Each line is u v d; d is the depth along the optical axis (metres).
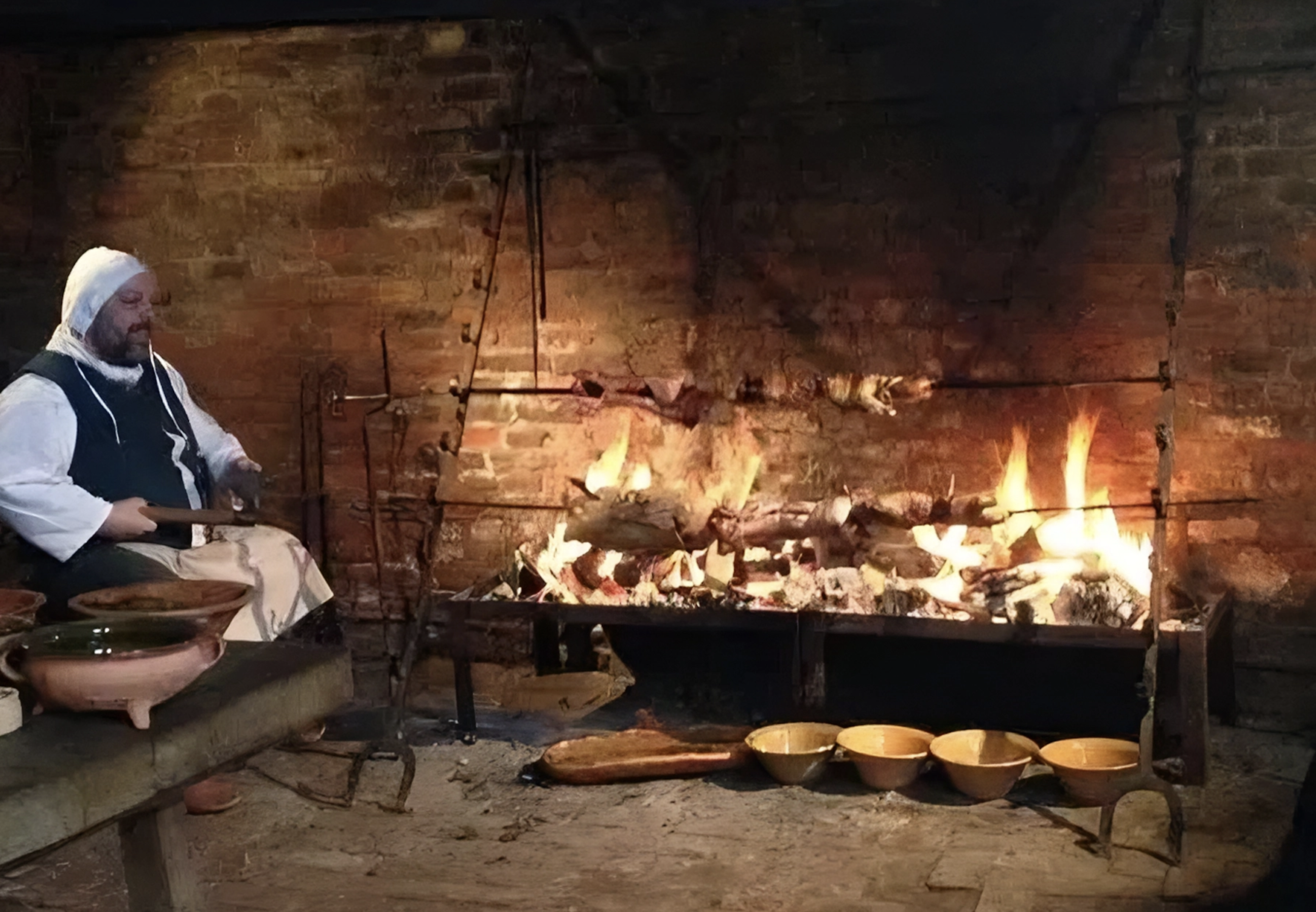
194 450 3.69
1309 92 3.45
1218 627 3.59
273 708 1.93
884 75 3.73
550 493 4.12
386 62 4.06
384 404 4.20
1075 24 3.59
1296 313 3.53
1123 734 3.58
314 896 2.71
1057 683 3.72
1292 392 3.56
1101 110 3.60
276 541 3.62
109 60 4.21
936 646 3.83
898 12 3.70
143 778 1.70
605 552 3.67
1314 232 3.49
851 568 3.53
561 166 4.00
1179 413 3.65
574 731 3.71
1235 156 3.53
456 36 4.01
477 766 3.47
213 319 4.29
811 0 3.75
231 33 4.12
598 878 2.78
